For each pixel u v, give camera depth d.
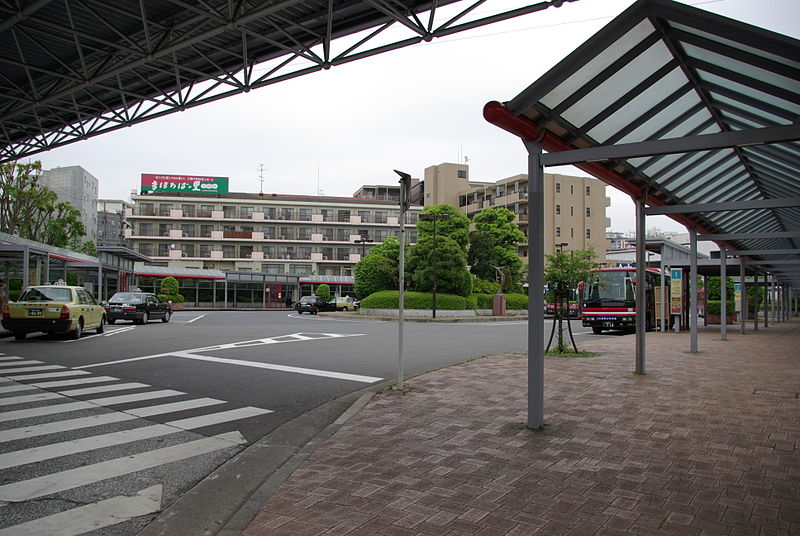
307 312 43.69
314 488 4.09
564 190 61.00
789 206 8.64
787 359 11.71
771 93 5.30
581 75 5.13
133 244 60.88
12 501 3.99
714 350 13.78
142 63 11.34
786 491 3.95
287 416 6.71
